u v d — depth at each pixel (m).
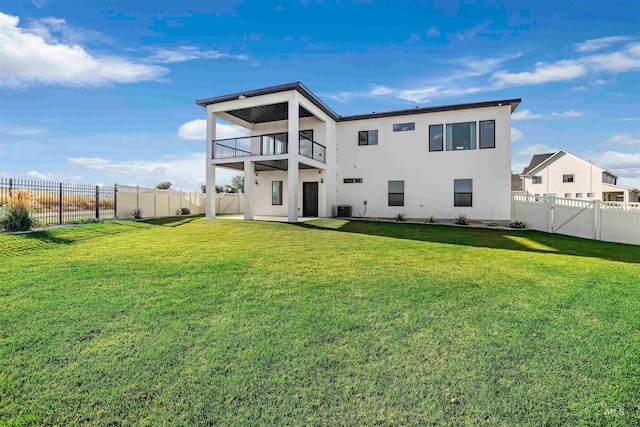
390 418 2.20
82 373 2.71
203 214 20.56
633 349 3.02
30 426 2.14
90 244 8.23
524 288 4.82
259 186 18.50
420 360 2.88
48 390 2.49
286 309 4.02
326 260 6.64
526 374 2.66
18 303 4.13
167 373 2.71
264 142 17.86
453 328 3.49
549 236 11.06
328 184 16.80
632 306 4.07
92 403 2.36
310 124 16.88
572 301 4.25
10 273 5.42
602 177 33.81
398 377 2.64
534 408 2.27
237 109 14.97
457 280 5.23
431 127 15.85
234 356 2.96
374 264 6.31
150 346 3.14
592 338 3.24
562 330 3.42
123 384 2.57
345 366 2.79
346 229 11.96
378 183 16.86
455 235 10.86
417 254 7.34
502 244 9.12
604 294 4.52
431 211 15.81
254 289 4.77
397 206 16.48
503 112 14.65
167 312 3.92
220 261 6.48
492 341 3.20
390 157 16.62
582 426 2.10
